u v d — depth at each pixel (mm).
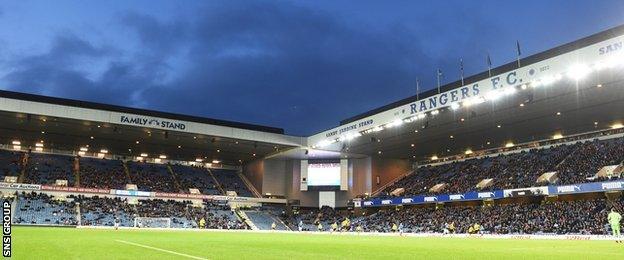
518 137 68438
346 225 71125
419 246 27016
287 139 72500
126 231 51906
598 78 42031
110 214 70438
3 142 76125
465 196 63375
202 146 76750
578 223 49562
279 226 78938
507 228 55125
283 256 17000
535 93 46656
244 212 81250
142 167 85312
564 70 38750
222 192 84188
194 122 65938
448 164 81250
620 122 59312
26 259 13359
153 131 66438
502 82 43594
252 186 88750
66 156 81500
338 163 83812
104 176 78375
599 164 55531
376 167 83000
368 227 72688
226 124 69688
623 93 46906
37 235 33062
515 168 66250
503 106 51625
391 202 73250
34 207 66062
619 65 38469
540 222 53125
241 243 27422
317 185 83562
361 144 72188
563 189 52531
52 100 58406
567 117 56781
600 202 51812
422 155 82500
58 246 20359
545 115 55781
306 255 17859
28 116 57406
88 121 60062
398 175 85312
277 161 86500
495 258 16906
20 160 76062
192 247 21250
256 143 73000
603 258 16891
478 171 71562
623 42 34969
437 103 50594
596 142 62031
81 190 71500
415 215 70875
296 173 85625
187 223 73562
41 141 75062
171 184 81938
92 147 79438
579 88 45094
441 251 21594
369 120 60625
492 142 71625
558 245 28344
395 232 62562
